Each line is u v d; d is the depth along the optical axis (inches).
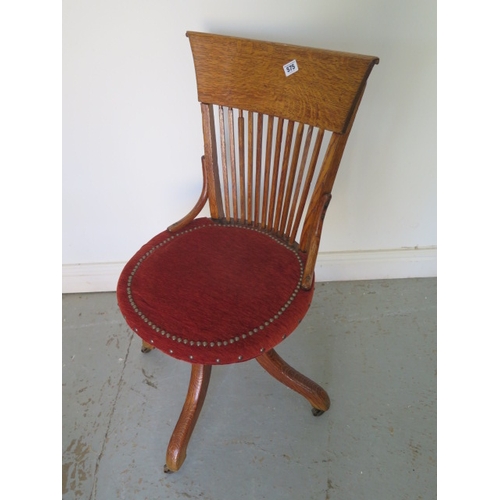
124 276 39.4
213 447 46.3
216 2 41.0
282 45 35.5
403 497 42.2
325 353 55.5
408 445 46.1
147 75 45.6
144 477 44.0
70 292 64.3
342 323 59.2
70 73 45.3
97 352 56.5
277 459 45.2
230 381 52.9
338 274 64.2
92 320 60.6
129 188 54.6
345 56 32.9
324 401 47.4
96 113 48.2
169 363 55.2
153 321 35.2
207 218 46.6
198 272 39.1
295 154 39.2
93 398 51.2
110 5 41.0
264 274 38.9
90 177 53.4
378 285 64.4
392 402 50.1
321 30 42.9
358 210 57.7
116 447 46.4
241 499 42.3
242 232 44.1
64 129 49.3
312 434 47.3
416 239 61.2
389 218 58.7
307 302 37.1
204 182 43.9
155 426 48.4
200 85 39.8
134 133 49.8
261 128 39.9
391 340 56.9
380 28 42.8
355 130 50.4
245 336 34.2
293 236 42.5
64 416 49.3
